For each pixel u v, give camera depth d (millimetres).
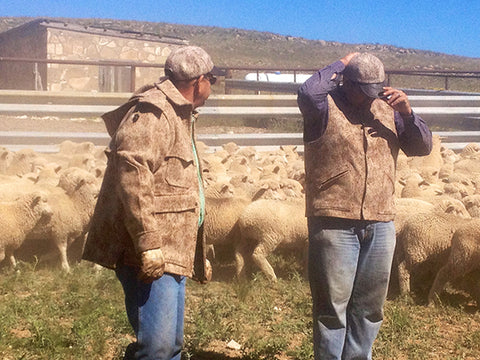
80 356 5266
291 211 7934
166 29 99750
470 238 6969
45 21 27188
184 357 5328
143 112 3840
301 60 89688
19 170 11023
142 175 3703
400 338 6066
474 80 63250
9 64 31000
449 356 5762
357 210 4621
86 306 6316
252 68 17000
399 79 64938
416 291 7797
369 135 4676
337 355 4734
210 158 11227
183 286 4070
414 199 8547
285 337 5949
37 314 6172
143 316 3871
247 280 7738
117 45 28453
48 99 15039
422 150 4824
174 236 3883
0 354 5180
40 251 8570
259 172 11656
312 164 4754
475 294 7352
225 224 7988
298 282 7617
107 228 3961
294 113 16219
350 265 4684
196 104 4117
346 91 4711
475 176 11234
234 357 5520
